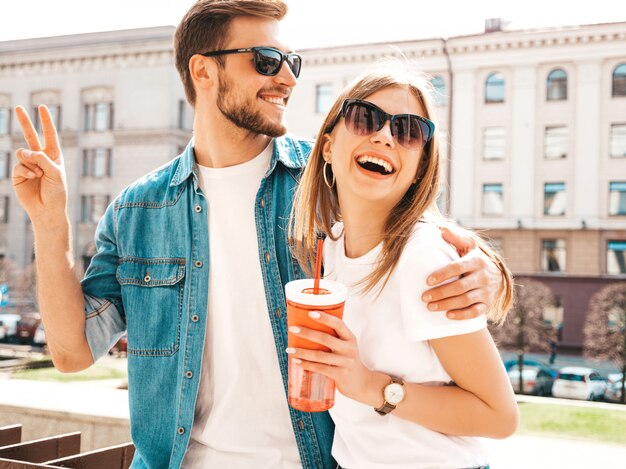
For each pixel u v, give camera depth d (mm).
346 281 1375
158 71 32094
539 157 26156
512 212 26312
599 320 23094
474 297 1181
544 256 26109
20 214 33062
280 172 1710
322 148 1447
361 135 1267
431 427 1228
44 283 1608
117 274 1710
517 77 26359
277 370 1597
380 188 1266
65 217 1621
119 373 12438
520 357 20156
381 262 1287
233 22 1632
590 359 23109
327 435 1521
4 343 24328
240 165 1678
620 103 25438
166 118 31938
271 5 1654
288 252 1633
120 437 2861
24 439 3045
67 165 32750
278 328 1589
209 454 1570
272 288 1606
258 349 1606
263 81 1618
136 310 1669
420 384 1267
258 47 1606
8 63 33844
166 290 1654
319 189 1472
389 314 1275
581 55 25688
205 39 1655
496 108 26594
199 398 1616
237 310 1624
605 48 25422
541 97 26219
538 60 26109
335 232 1487
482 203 26656
